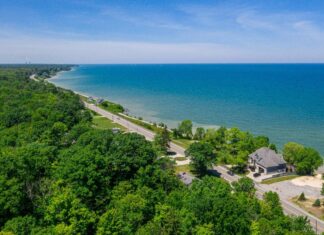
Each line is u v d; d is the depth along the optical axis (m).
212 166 71.31
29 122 87.75
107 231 30.62
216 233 32.22
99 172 42.59
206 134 93.44
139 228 32.66
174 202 38.59
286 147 77.31
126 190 42.19
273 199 48.03
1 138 71.25
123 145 51.66
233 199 36.94
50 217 31.95
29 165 40.28
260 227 35.25
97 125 110.06
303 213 54.31
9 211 34.00
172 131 107.56
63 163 43.41
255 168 75.19
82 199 37.91
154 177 46.78
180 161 79.62
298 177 71.25
